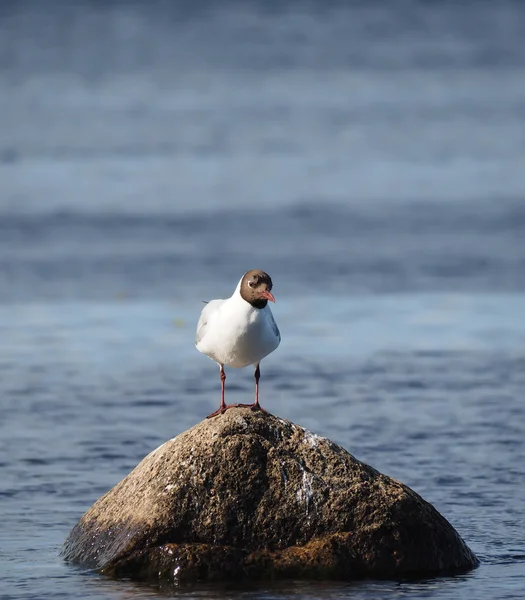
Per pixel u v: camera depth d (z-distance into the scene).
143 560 10.24
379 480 10.61
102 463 14.31
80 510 12.50
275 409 16.84
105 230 32.28
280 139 50.47
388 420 16.19
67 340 21.14
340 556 10.27
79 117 57.16
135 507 10.51
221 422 10.56
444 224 32.84
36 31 92.81
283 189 39.34
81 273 26.88
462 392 17.67
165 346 20.77
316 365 19.38
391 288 25.31
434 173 42.06
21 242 30.55
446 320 22.45
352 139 50.28
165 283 25.89
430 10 102.19
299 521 10.35
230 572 10.16
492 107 58.84
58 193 38.34
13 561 10.80
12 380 18.44
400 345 20.66
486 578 10.30
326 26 94.25
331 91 65.94
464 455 14.49
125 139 50.56
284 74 73.00
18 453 14.70
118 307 23.77
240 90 66.62
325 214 34.78
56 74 73.19
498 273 26.50
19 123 55.16
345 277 26.42
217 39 88.56
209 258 28.50
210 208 35.81
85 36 90.56
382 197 37.69
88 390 17.88
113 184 40.19
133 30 93.06
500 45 84.19
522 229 31.89
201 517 10.30
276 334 10.39
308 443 10.59
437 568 10.48
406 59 78.75
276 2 107.69
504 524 11.88
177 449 10.55
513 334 21.34
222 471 10.38
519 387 17.94
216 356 10.48
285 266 27.62
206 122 55.47
